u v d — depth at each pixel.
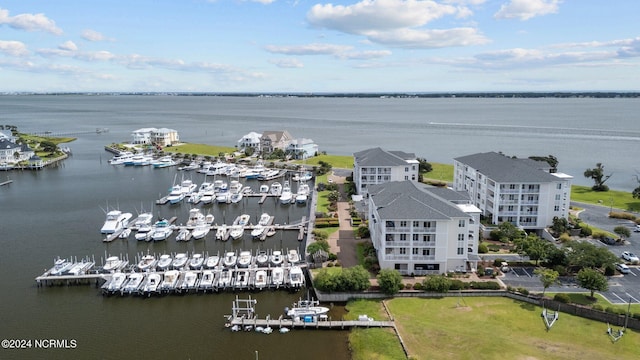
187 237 105.94
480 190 113.69
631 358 56.88
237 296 77.94
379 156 134.12
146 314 72.56
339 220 113.06
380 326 65.88
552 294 72.25
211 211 130.25
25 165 194.62
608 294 72.25
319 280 75.56
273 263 88.38
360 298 74.56
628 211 119.19
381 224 81.69
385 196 90.88
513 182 101.56
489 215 108.44
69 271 85.31
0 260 93.56
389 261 81.88
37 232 110.94
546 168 117.62
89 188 158.75
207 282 79.62
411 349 60.00
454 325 65.50
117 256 95.19
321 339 64.94
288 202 137.25
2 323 70.00
